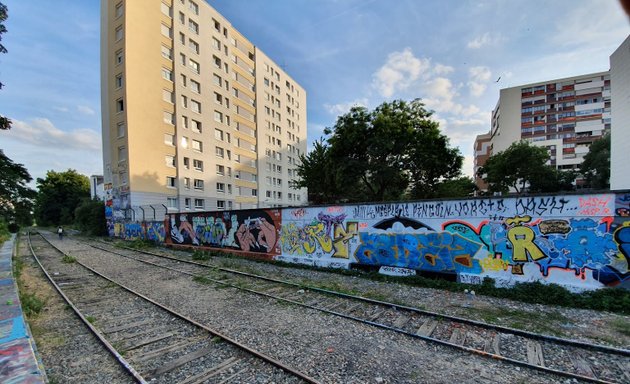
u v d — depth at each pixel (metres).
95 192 51.94
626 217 5.76
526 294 6.45
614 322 5.01
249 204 44.59
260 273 9.93
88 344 4.62
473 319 5.35
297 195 60.34
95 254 15.86
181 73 32.66
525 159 35.91
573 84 60.66
